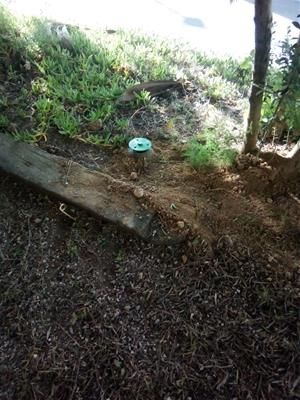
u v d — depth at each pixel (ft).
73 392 5.55
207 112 9.09
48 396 5.53
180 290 6.23
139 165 7.60
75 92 8.92
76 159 7.80
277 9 12.54
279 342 5.77
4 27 10.60
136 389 5.52
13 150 7.61
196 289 6.23
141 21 12.99
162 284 6.29
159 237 6.54
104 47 10.66
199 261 6.41
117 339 5.89
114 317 6.06
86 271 6.46
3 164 7.38
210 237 6.61
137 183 7.32
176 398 5.46
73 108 8.71
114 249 6.63
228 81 10.32
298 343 5.76
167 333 5.91
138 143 7.54
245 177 7.39
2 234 6.96
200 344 5.80
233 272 6.34
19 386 5.63
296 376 5.53
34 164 7.40
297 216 6.93
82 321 6.06
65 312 6.15
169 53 11.01
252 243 6.59
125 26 12.45
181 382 5.55
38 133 8.09
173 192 7.19
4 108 8.71
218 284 6.25
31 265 6.61
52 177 7.22
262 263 6.39
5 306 6.30
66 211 7.02
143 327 5.98
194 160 7.55
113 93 9.12
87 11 13.39
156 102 9.31
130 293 6.25
